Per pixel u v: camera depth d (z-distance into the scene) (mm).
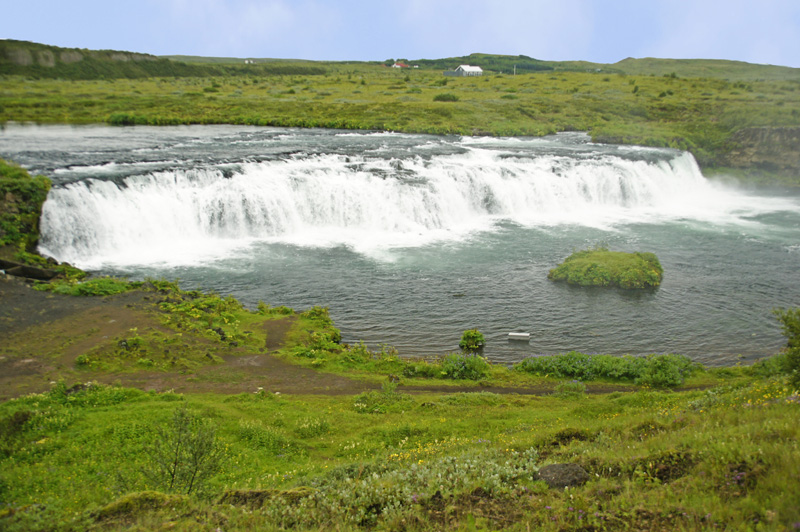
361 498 11750
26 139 62875
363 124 85938
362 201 47844
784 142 74125
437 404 21500
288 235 46094
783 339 29406
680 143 78062
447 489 11586
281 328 29219
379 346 28484
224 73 168375
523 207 54750
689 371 25125
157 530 10289
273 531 10484
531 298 34500
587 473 11820
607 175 58406
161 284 33562
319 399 22094
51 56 130125
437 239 45875
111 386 21719
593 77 141250
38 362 23531
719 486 9961
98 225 40406
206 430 14305
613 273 36844
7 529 10875
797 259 42062
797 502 8656
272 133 77000
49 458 16078
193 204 43562
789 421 11781
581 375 25297
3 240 35781
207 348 26047
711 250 44094
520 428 18672
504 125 88562
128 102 93812
